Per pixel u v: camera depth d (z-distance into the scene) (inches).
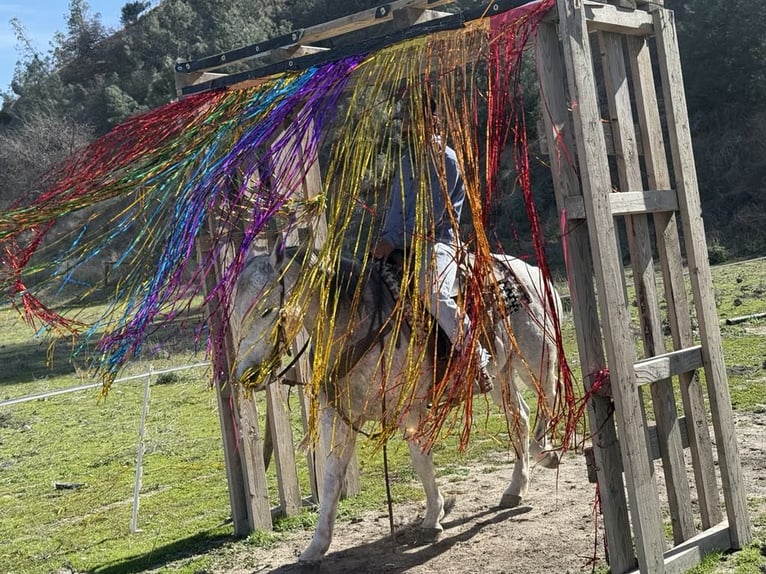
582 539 219.0
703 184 1441.9
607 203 173.8
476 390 210.7
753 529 209.5
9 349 1018.1
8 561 267.0
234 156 199.6
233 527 263.1
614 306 173.0
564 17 169.3
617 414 173.8
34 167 875.4
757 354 440.8
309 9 2399.1
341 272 201.3
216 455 401.7
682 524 193.8
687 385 199.6
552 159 175.3
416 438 192.1
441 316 205.2
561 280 815.1
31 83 2669.8
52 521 318.0
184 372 667.4
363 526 252.1
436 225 202.5
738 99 1519.4
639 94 196.7
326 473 214.7
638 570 182.4
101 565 247.6
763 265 914.7
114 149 224.4
